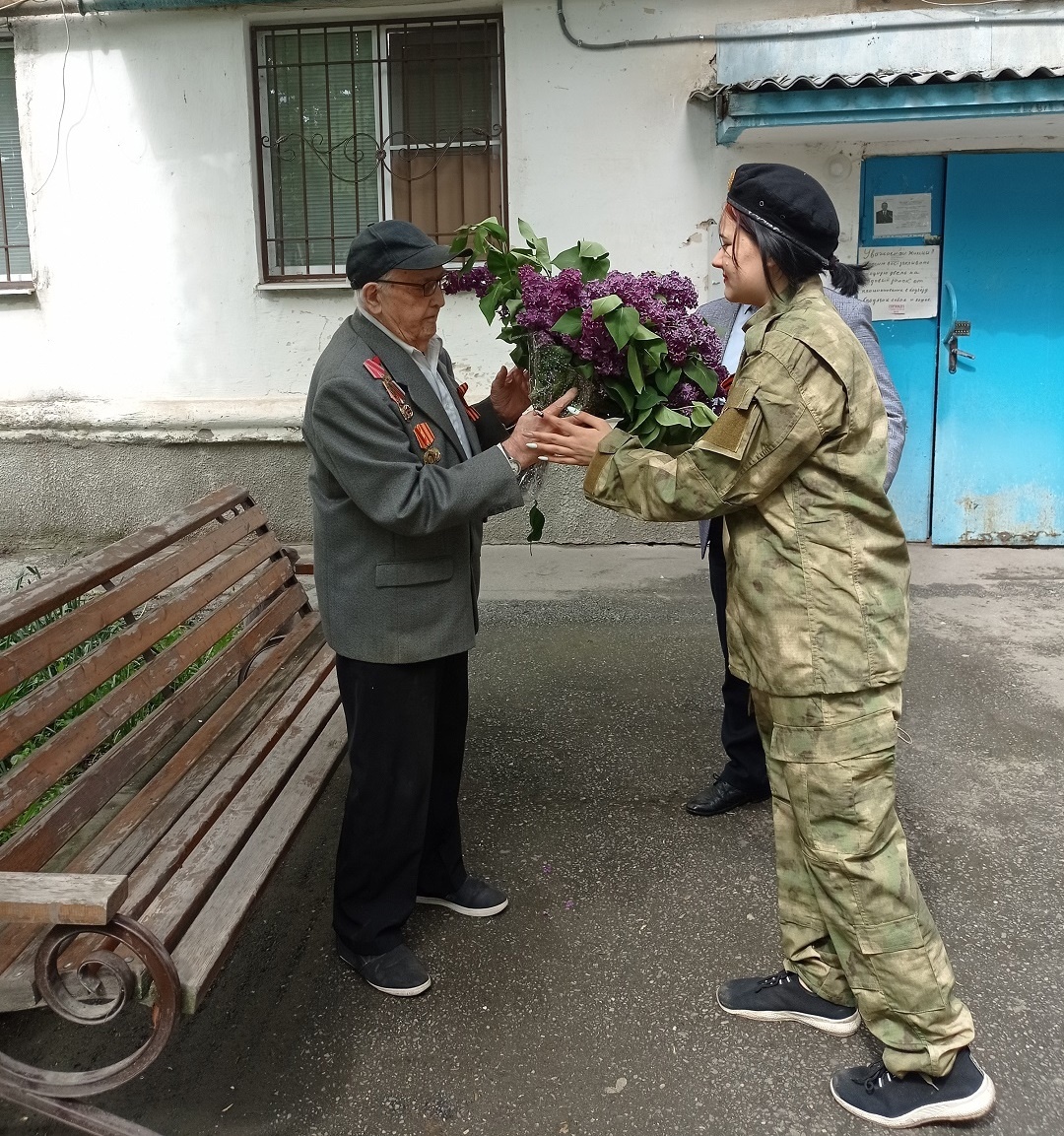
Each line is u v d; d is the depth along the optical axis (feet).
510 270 7.96
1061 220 19.19
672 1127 6.93
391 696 7.77
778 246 6.53
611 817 10.89
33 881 5.64
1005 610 16.84
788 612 6.64
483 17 19.30
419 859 8.33
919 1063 6.80
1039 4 17.92
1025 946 8.70
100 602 8.20
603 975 8.43
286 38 19.83
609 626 16.42
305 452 20.68
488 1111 7.08
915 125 17.44
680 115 18.93
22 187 21.12
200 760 8.92
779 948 8.72
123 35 19.74
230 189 20.08
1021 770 11.68
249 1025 7.97
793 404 6.31
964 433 20.15
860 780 6.65
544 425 7.46
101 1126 6.03
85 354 21.08
